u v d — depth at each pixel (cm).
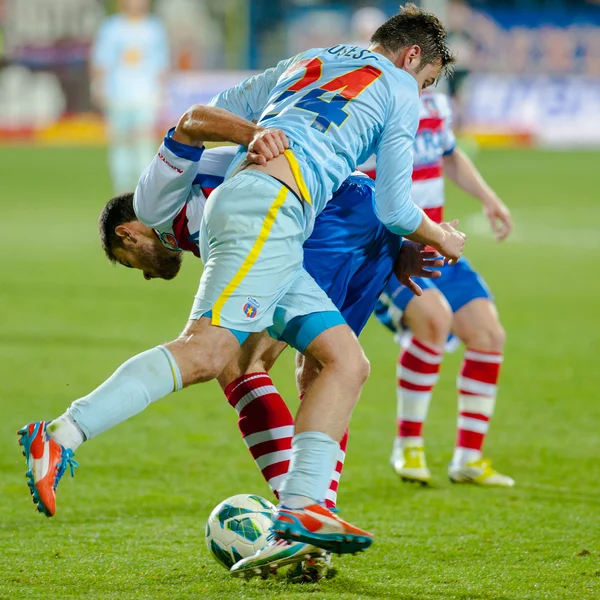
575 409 2286
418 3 9369
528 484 1791
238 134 1247
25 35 10100
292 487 1168
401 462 1828
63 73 10238
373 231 1399
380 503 1673
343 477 1827
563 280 4041
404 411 1847
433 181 1989
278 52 10856
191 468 1844
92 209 6009
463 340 1889
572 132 10481
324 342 1230
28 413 2169
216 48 10625
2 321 3164
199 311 1191
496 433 2112
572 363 2716
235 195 1205
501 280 4031
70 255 4522
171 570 1302
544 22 10944
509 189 7175
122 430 2102
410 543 1441
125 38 6362
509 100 10369
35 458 1089
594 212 6147
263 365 1419
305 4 10794
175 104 9581
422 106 1967
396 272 1481
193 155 1290
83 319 3200
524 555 1378
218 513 1296
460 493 1745
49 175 7775
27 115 10338
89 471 1817
